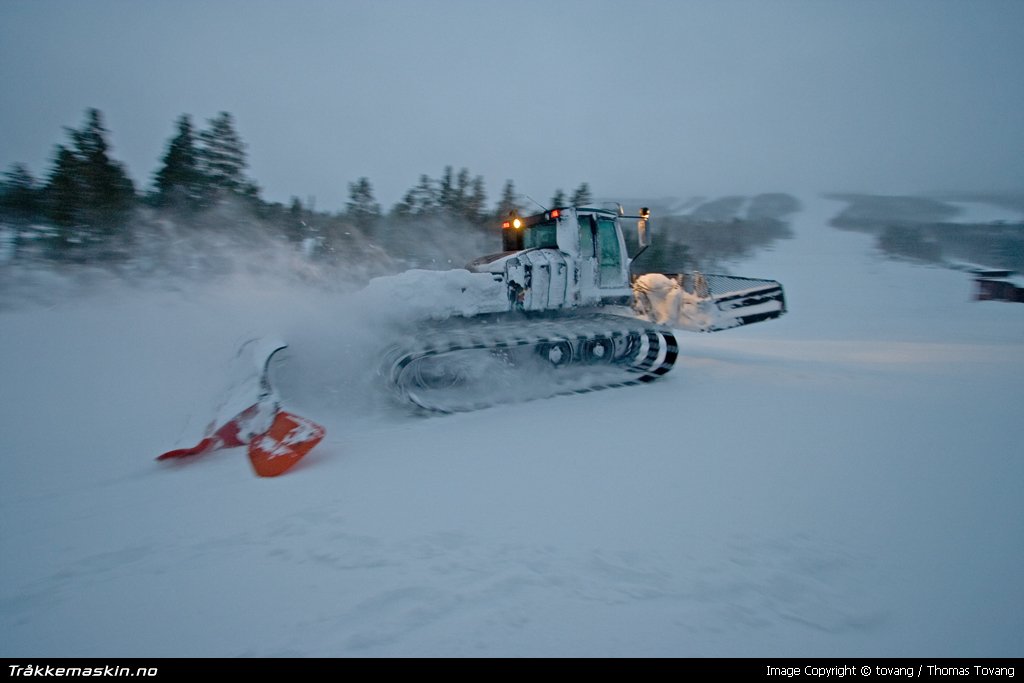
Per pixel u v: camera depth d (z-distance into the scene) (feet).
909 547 9.56
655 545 9.62
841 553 9.37
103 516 11.37
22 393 19.80
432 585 8.47
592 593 8.23
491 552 9.43
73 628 7.74
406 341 19.06
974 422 17.07
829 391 21.89
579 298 23.12
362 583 8.59
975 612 7.83
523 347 22.27
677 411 18.66
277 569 9.09
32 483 13.39
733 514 10.79
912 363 29.99
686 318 26.76
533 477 12.79
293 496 12.02
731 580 8.57
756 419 17.51
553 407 19.52
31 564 9.52
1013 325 56.65
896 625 7.59
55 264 38.29
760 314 26.86
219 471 13.76
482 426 17.21
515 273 21.56
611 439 15.55
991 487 12.02
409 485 12.46
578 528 10.27
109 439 16.34
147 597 8.41
